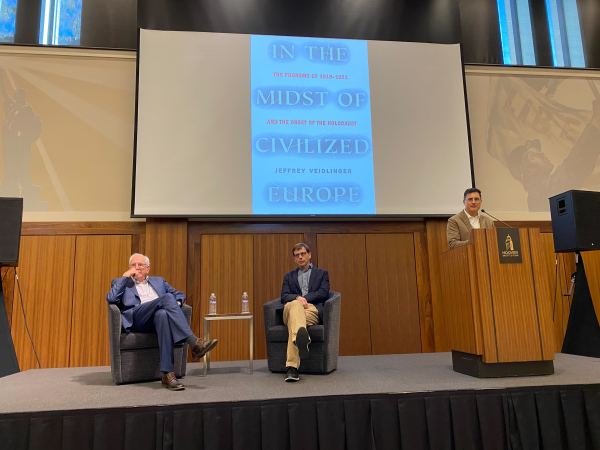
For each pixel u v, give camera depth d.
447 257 3.15
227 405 2.19
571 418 2.34
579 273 3.87
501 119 4.96
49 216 4.23
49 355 4.02
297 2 4.71
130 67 4.54
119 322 2.86
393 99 4.65
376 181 4.50
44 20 4.53
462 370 2.95
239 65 4.51
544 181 4.91
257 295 4.31
